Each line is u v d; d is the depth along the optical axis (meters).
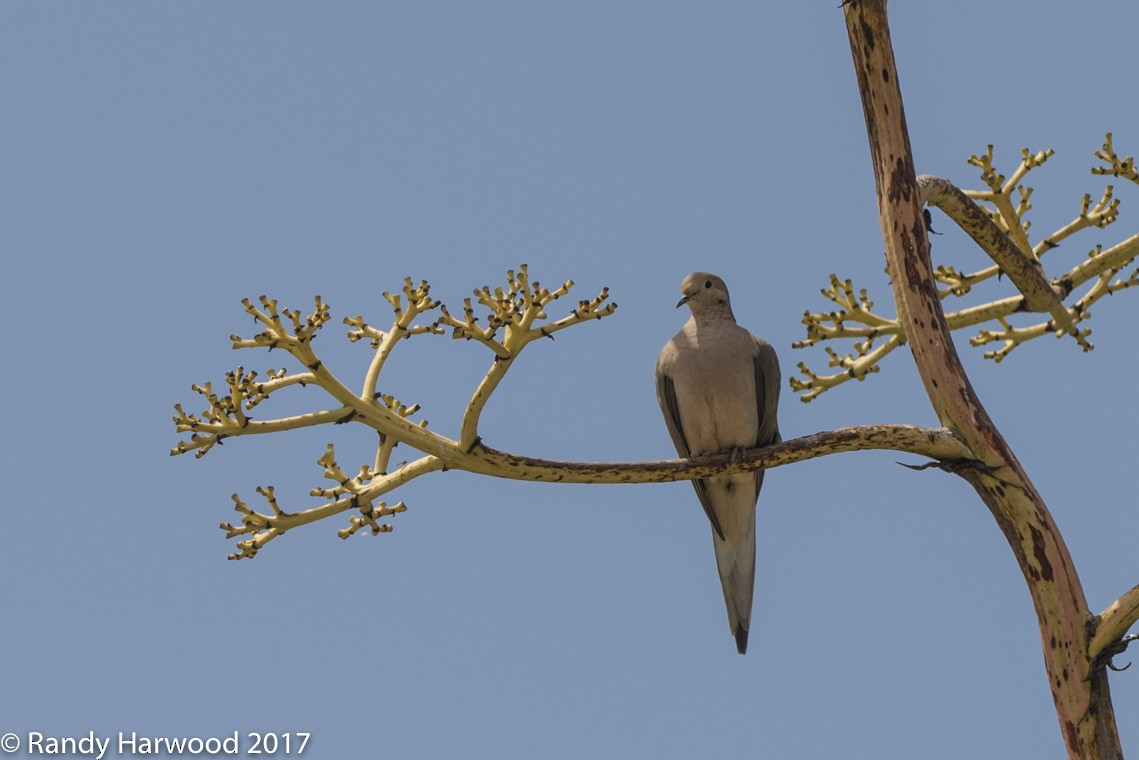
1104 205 15.16
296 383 10.72
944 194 12.75
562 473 11.29
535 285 10.56
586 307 10.74
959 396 11.67
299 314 10.55
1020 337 16.45
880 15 12.17
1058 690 11.32
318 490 11.28
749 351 14.29
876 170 12.34
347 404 10.87
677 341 14.57
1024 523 11.48
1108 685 11.33
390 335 11.30
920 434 11.55
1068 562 11.41
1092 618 11.24
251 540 11.05
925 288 11.95
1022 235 14.74
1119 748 11.20
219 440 10.62
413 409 11.70
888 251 12.18
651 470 11.38
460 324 10.53
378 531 11.55
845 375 15.76
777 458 11.43
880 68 12.22
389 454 11.59
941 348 11.82
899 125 12.22
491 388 10.77
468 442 11.03
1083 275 15.34
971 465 11.56
